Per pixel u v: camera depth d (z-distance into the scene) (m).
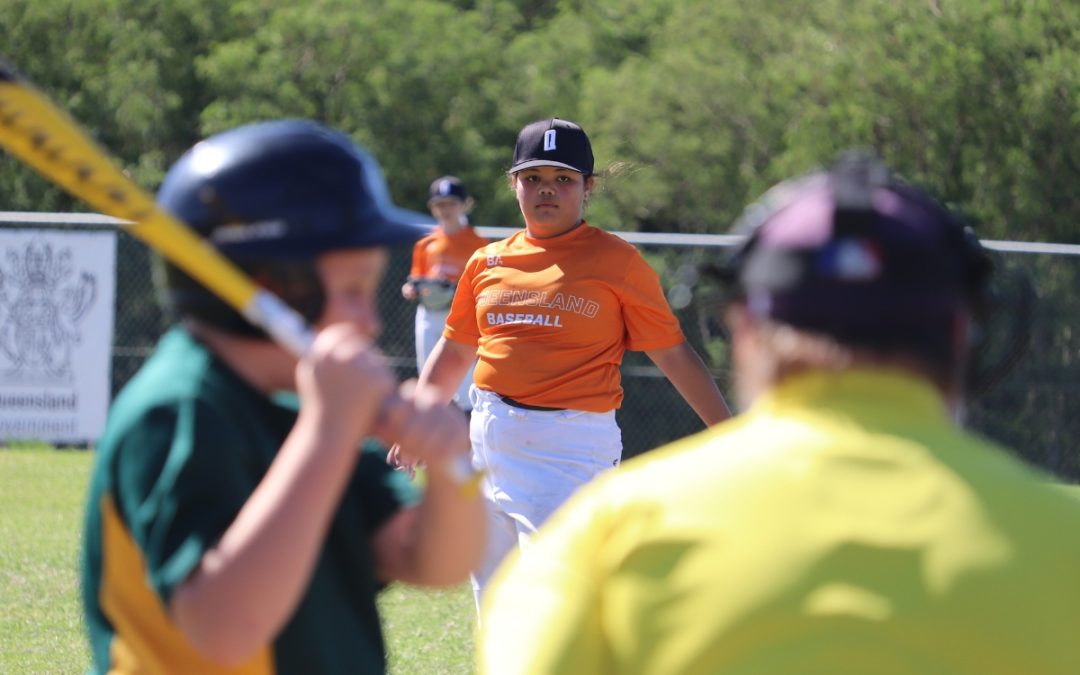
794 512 5.76
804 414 5.93
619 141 80.12
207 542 6.37
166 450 6.65
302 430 6.43
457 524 7.29
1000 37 70.56
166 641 7.00
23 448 45.25
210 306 7.06
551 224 18.69
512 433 18.44
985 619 5.58
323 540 7.48
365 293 7.33
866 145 72.75
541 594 6.11
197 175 7.10
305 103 82.00
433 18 86.44
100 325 45.66
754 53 84.50
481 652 6.44
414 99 84.19
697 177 81.12
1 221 45.47
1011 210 70.56
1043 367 42.53
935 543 5.66
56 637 22.44
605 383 18.59
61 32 83.25
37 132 6.38
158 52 82.75
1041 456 42.84
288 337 6.64
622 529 6.05
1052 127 70.31
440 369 19.45
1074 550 5.76
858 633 5.57
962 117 71.56
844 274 5.70
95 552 7.12
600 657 6.02
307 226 7.00
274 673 7.13
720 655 5.70
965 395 6.45
